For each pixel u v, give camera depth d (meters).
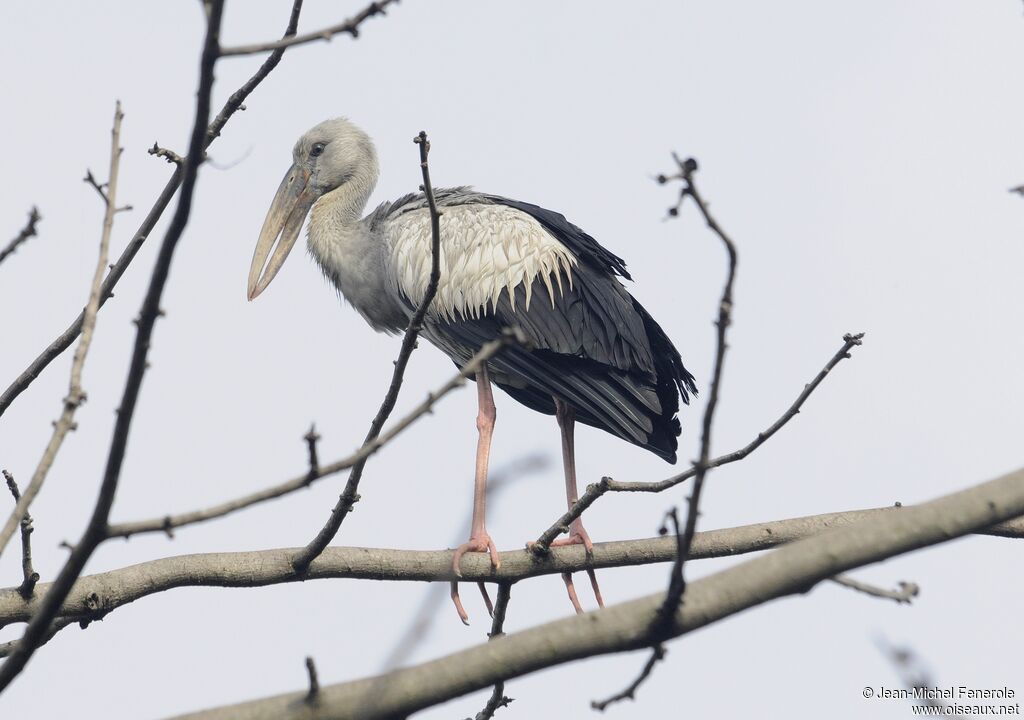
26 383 10.38
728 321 6.78
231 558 11.27
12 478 9.53
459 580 12.01
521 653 7.12
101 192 8.35
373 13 7.27
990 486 7.11
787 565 7.07
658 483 10.20
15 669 7.13
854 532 7.09
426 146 9.27
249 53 6.82
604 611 7.16
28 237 9.61
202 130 6.59
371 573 11.73
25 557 10.10
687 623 7.06
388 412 10.00
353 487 10.66
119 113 8.41
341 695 7.23
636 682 7.57
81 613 10.51
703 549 11.96
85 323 7.78
